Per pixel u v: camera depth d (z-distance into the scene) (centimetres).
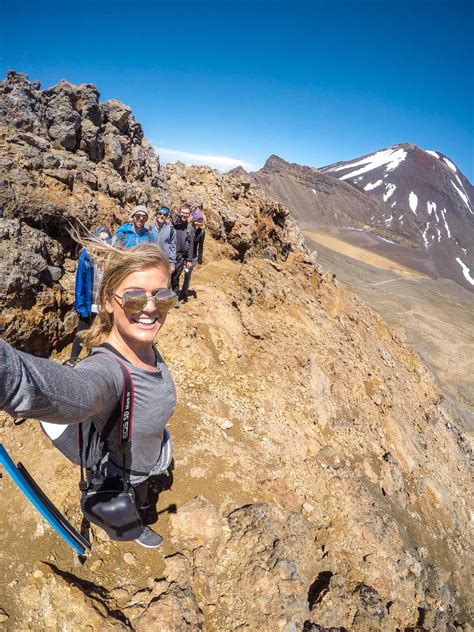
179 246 531
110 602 232
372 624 298
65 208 495
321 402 570
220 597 265
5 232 397
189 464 339
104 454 108
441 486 736
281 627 257
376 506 425
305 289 1005
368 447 583
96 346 108
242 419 428
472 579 575
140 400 105
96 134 726
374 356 1005
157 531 287
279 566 281
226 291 669
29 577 221
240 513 315
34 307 396
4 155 493
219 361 500
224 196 1049
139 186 800
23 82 636
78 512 271
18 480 85
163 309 102
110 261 101
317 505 383
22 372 57
